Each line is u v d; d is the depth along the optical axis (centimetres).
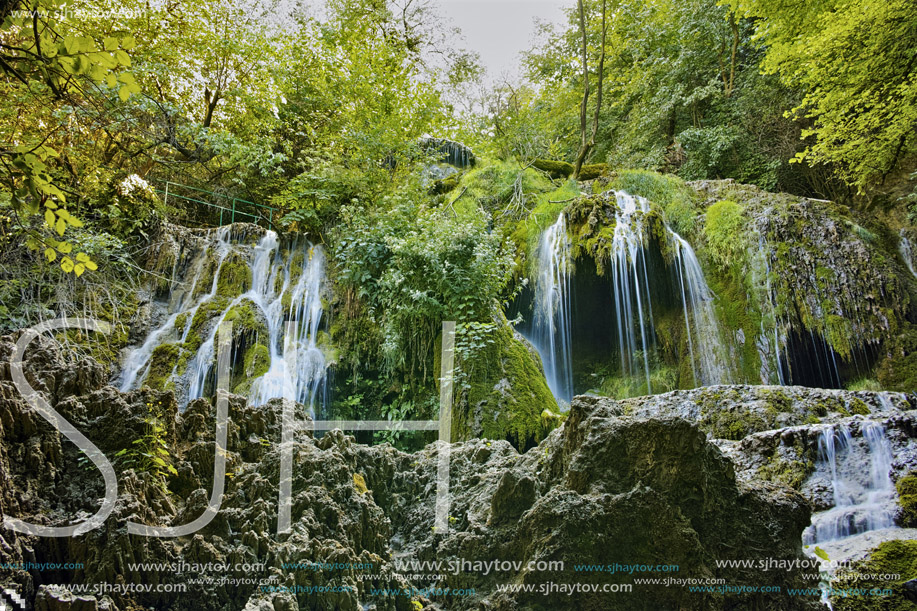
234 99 1208
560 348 900
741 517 266
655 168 1291
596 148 1600
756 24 1230
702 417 564
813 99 1030
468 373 662
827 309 890
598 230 905
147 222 895
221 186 1095
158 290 834
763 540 264
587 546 251
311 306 829
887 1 873
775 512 272
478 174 1126
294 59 1209
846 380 886
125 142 873
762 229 952
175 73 1141
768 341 886
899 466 437
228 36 1174
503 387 658
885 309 884
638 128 1419
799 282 909
